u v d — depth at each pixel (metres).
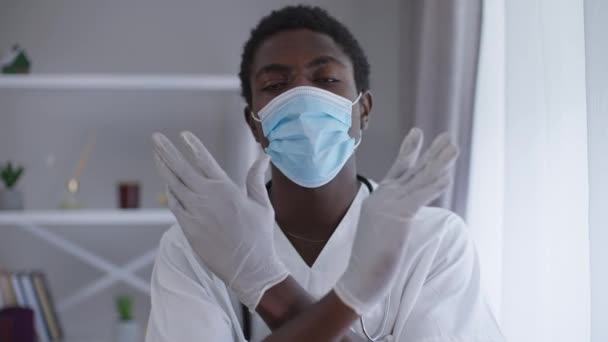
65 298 2.39
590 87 1.19
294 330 0.79
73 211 2.18
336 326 0.79
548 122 1.37
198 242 0.87
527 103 1.45
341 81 1.08
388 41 2.49
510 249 1.44
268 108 1.06
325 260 1.07
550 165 1.37
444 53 1.80
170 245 1.05
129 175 2.45
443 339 0.95
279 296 0.85
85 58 2.45
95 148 2.45
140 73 2.46
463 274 1.04
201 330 0.94
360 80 1.14
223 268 0.86
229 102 2.42
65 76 2.16
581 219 1.29
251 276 0.86
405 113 2.30
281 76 1.07
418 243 1.05
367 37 2.49
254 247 0.86
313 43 1.07
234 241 0.86
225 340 0.95
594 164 1.19
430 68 1.88
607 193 1.18
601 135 1.18
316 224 1.09
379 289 0.79
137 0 2.47
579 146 1.31
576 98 1.33
